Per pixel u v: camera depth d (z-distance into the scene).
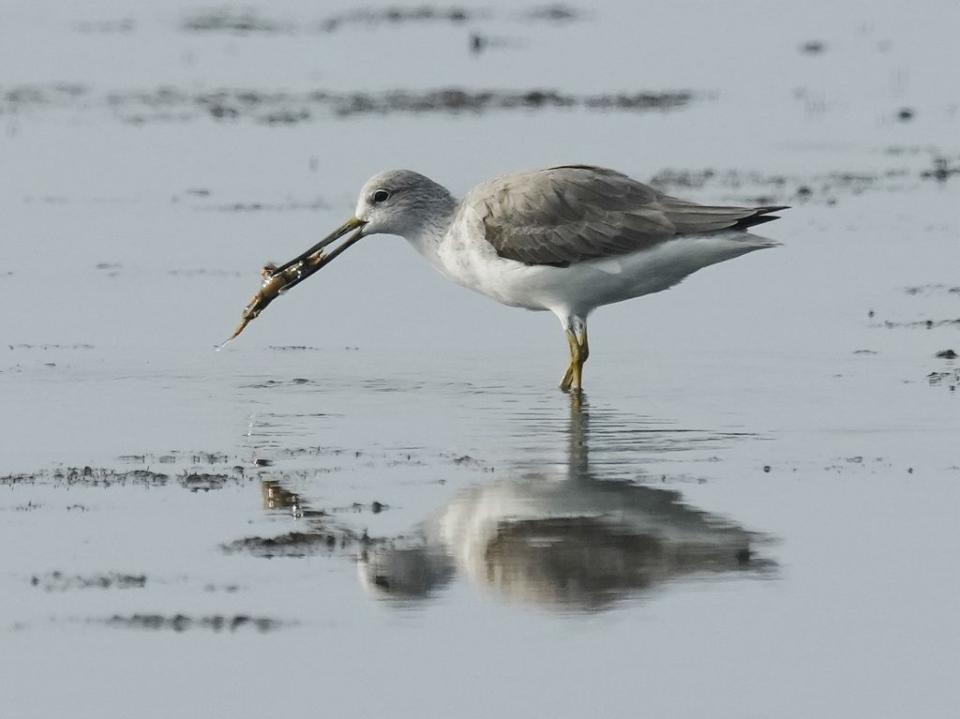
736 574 12.19
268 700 10.46
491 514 13.47
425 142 32.91
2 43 46.78
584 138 33.53
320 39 48.66
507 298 18.02
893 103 38.06
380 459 15.16
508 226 17.53
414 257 24.50
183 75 42.03
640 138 33.72
